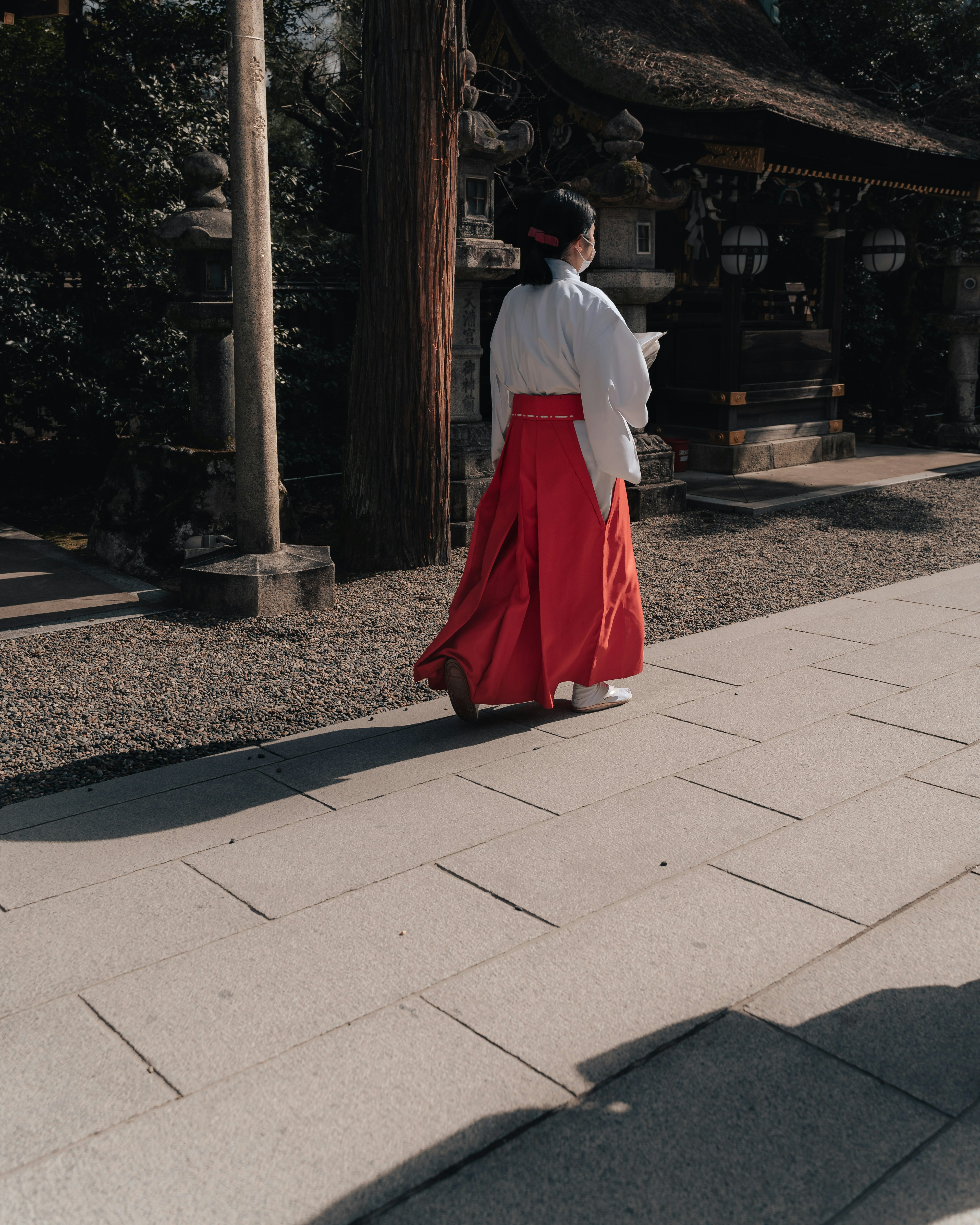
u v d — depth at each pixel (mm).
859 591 5957
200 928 2469
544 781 3318
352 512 6496
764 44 11742
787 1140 1782
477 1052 2012
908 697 4051
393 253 5996
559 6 10156
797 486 9484
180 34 9039
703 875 2693
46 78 8531
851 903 2547
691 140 9406
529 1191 1684
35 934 2445
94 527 6719
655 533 7621
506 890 2627
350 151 10062
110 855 2852
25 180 8844
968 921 2463
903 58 14797
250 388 5348
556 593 3588
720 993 2191
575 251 3529
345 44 11039
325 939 2412
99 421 9258
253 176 5074
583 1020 2104
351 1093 1904
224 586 5348
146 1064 1989
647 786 3266
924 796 3158
